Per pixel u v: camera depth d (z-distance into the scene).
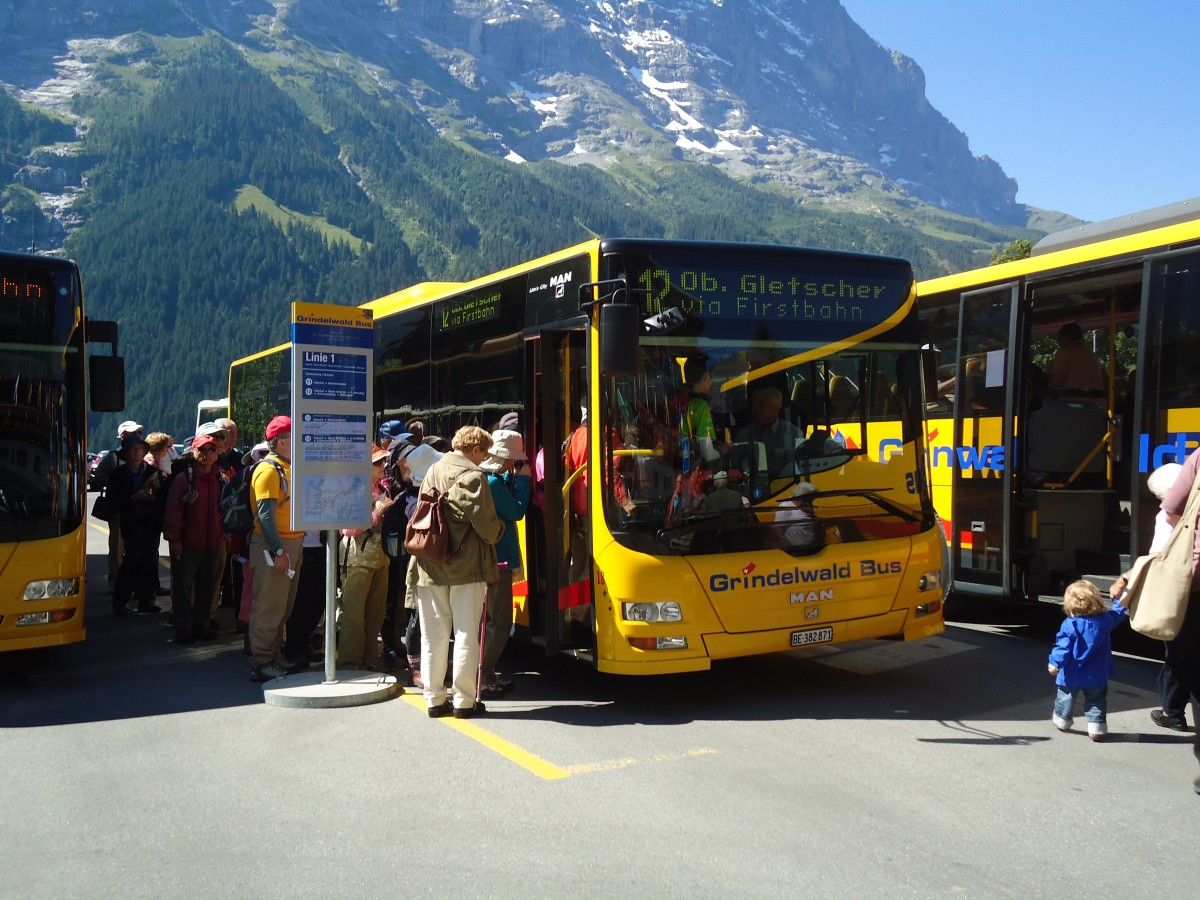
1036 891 4.60
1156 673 8.89
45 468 8.91
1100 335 10.50
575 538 8.04
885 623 8.07
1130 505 9.77
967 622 11.66
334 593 8.46
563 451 8.23
